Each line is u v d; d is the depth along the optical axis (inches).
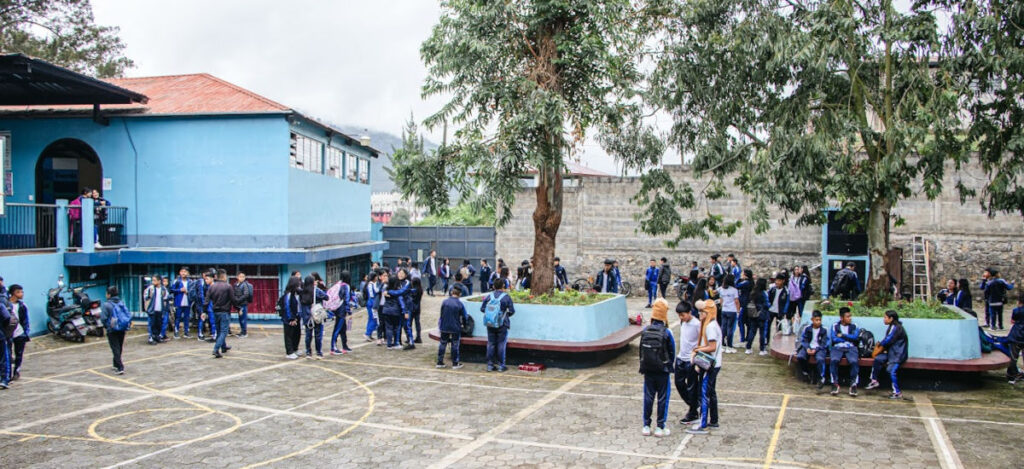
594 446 339.6
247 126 769.6
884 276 525.7
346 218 975.0
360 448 338.6
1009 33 456.4
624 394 452.8
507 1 551.2
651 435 356.5
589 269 1098.1
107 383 485.7
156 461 319.6
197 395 450.3
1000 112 471.5
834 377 446.0
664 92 552.4
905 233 938.1
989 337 492.7
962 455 319.9
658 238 1064.2
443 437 356.8
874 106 521.3
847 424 374.9
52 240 719.1
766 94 531.5
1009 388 462.3
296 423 384.2
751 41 503.2
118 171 784.3
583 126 568.4
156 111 772.6
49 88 706.2
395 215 1740.9
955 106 455.5
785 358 491.8
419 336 668.7
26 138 791.1
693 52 547.5
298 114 769.6
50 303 670.5
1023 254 897.5
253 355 600.4
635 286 1078.4
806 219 551.8
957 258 919.0
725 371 522.9
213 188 774.5
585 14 553.6
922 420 381.7
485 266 962.7
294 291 582.9
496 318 521.0
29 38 1049.5
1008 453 322.7
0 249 665.6
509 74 584.4
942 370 448.8
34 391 460.8
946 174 920.3
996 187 455.5
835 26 477.4
